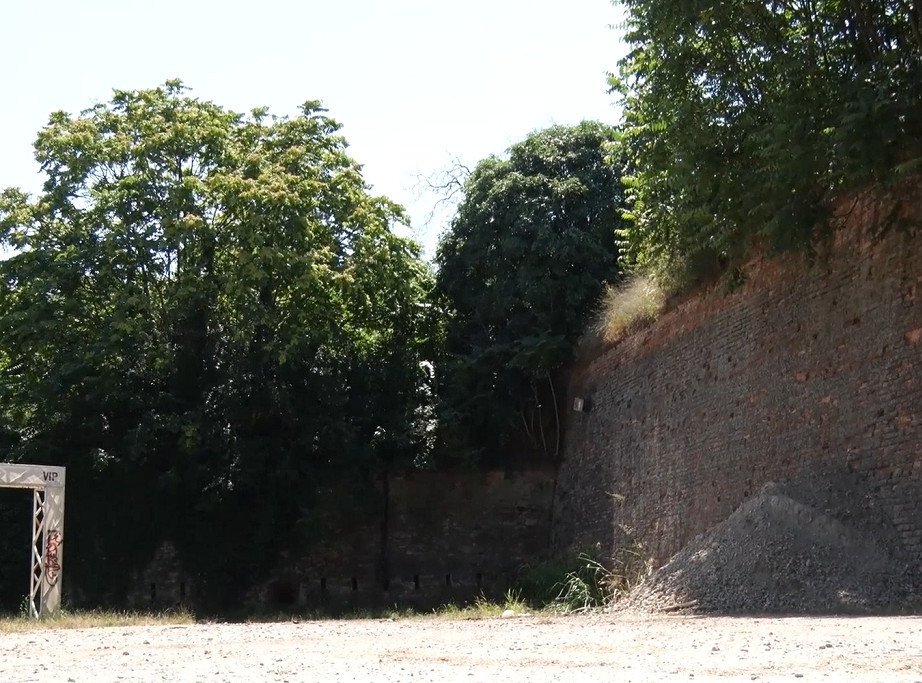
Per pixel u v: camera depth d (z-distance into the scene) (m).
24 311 29.86
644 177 20.47
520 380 33.06
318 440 31.72
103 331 29.92
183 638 14.63
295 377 31.97
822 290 19.70
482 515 33.41
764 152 17.19
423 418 33.06
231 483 30.45
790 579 16.62
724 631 12.62
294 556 32.34
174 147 31.31
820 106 17.33
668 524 24.88
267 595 31.97
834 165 17.44
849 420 18.53
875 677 7.96
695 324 24.62
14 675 9.55
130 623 19.64
